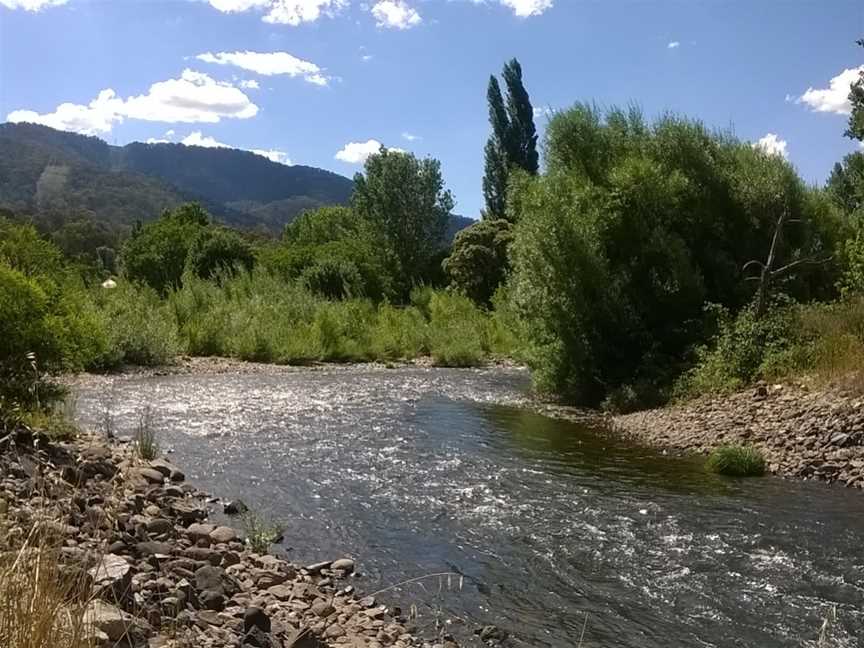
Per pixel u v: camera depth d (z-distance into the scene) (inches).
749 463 475.8
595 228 778.2
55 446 389.7
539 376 811.4
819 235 842.8
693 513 390.6
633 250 792.3
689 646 247.9
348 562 309.4
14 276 397.4
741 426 557.9
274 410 676.7
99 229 3548.2
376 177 2351.1
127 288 1193.4
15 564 146.4
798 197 846.5
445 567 315.3
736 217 837.8
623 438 593.0
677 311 776.3
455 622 262.5
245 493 408.8
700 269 793.6
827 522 376.5
